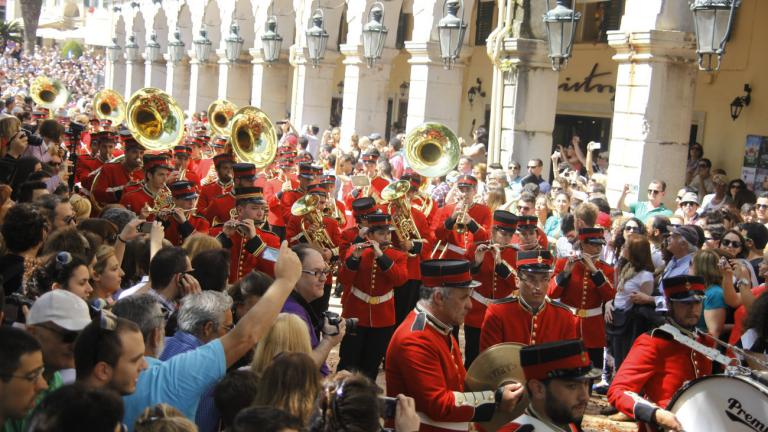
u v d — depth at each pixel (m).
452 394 5.20
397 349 5.32
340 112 30.33
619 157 12.77
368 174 13.38
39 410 3.12
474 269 8.74
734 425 4.72
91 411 3.08
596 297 8.41
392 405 4.34
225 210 10.30
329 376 4.14
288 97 30.47
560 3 12.77
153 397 4.13
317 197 9.53
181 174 12.65
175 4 34.28
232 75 28.92
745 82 15.88
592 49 20.30
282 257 4.64
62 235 5.97
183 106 34.44
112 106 21.45
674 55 12.25
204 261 5.92
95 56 55.75
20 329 3.60
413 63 18.53
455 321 5.41
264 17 26.58
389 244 8.73
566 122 21.31
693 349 5.43
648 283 8.48
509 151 15.38
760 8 15.58
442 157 11.64
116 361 3.85
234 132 11.39
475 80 23.84
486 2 23.33
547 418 4.32
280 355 4.04
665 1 12.10
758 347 6.18
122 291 6.50
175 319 5.34
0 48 53.50
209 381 4.26
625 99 12.67
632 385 5.42
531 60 15.10
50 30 55.75
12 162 9.73
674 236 8.44
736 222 10.36
